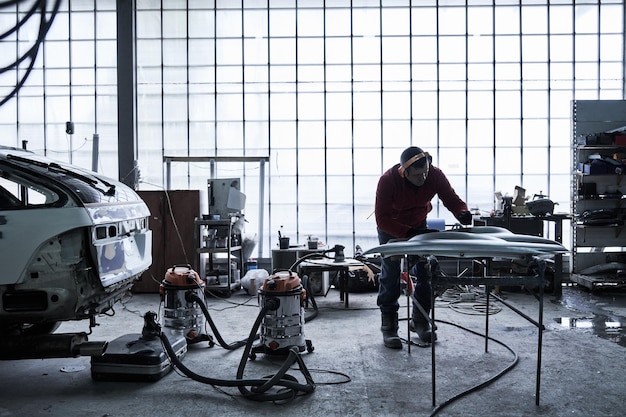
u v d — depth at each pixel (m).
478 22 7.40
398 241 3.13
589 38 7.36
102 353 3.11
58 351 3.05
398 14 7.44
